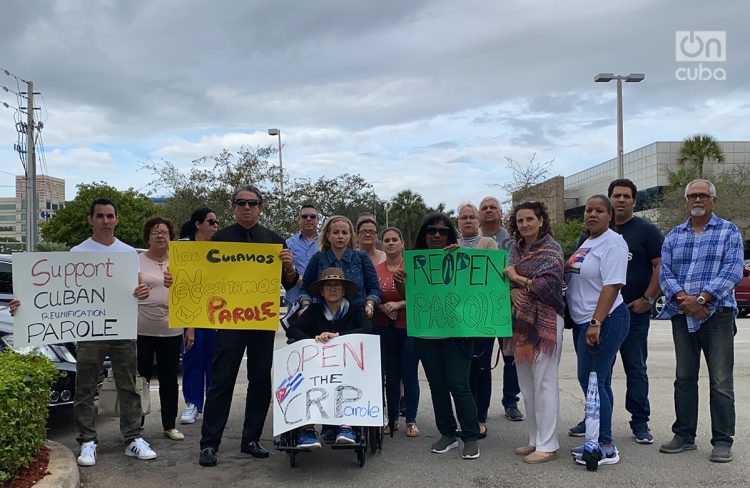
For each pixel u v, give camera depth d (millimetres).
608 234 4828
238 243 5008
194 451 5230
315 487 4398
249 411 5102
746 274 16438
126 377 4980
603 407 4812
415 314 5113
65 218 44406
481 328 4977
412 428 5715
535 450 5020
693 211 4953
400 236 5836
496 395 7367
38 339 4629
